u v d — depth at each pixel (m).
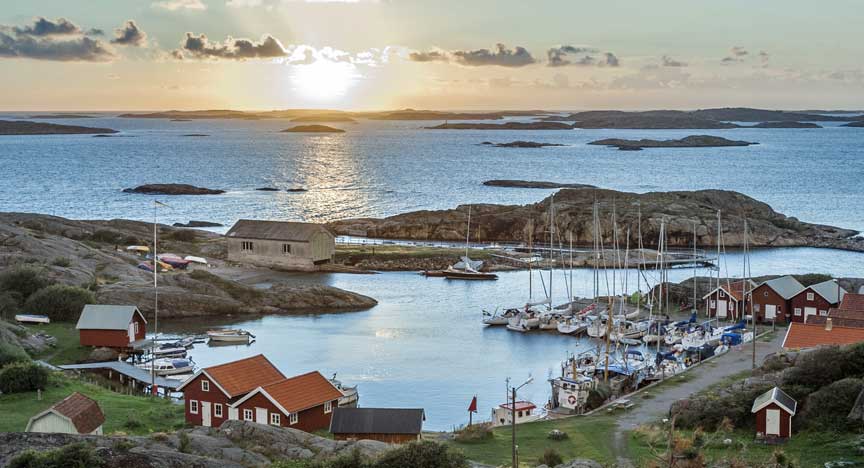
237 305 112.50
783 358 66.19
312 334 100.88
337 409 56.47
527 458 50.94
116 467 36.00
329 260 149.88
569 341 99.00
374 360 88.62
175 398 74.38
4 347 73.38
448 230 185.50
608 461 48.66
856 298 79.81
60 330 96.00
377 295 125.69
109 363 84.00
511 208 199.00
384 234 187.88
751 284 104.38
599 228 170.25
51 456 35.41
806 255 164.00
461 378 82.12
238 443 46.62
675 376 73.94
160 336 97.44
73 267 119.00
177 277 118.25
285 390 60.12
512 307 117.25
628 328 101.25
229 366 62.78
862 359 54.53
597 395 70.81
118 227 167.62
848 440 47.62
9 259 116.69
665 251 147.25
